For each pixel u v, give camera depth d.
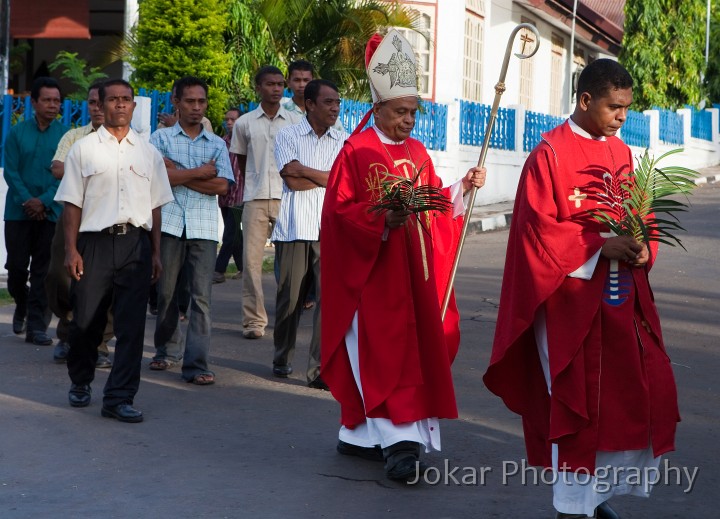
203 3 14.93
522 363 5.14
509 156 20.38
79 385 6.96
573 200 4.90
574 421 4.74
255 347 8.92
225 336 9.33
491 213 17.86
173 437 6.34
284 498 5.32
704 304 10.84
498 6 23.67
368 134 5.95
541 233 4.82
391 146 5.95
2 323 9.80
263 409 7.01
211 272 7.72
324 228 5.89
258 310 9.23
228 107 15.36
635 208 4.91
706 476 5.71
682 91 27.62
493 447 6.21
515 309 4.92
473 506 5.23
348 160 5.88
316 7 16.73
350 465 5.87
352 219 5.68
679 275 12.46
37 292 8.86
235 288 11.81
